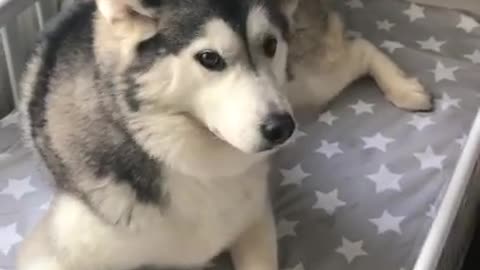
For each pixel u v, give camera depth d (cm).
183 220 122
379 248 142
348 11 193
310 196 151
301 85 168
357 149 161
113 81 109
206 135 114
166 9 105
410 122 167
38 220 143
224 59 105
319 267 139
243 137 106
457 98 171
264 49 109
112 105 111
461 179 122
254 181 128
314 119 168
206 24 104
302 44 163
